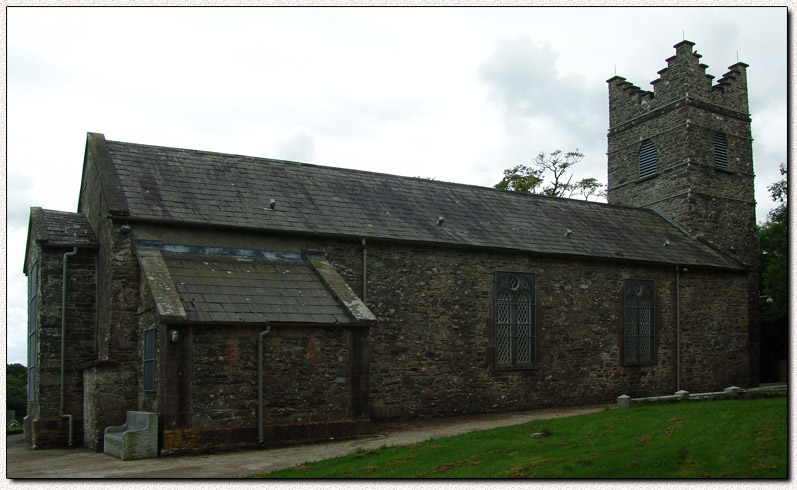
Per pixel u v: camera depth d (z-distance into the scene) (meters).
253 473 12.26
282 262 18.67
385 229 20.47
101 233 18.44
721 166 31.36
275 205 19.83
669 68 31.56
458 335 20.81
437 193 24.48
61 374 17.95
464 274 21.23
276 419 15.36
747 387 27.31
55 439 17.62
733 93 32.31
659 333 25.11
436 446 13.65
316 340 16.11
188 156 21.03
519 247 22.14
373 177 24.05
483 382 21.05
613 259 23.97
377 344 19.45
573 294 23.23
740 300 27.75
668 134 31.23
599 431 13.77
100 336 17.83
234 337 15.20
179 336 14.62
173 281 16.11
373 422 18.95
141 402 16.23
